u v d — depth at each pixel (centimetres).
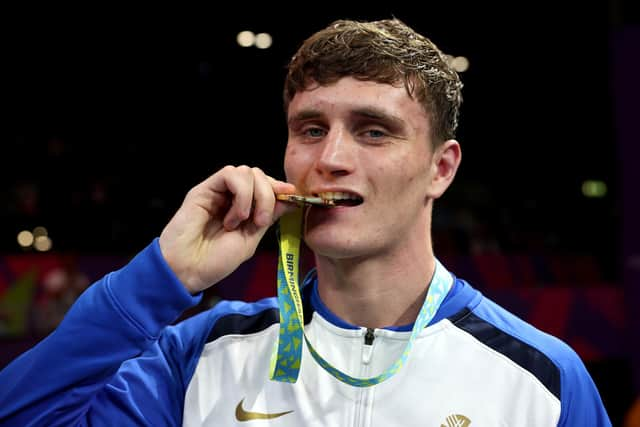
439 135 110
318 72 103
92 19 565
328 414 108
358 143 103
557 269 520
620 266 460
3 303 360
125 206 527
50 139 585
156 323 99
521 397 104
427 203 113
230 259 103
